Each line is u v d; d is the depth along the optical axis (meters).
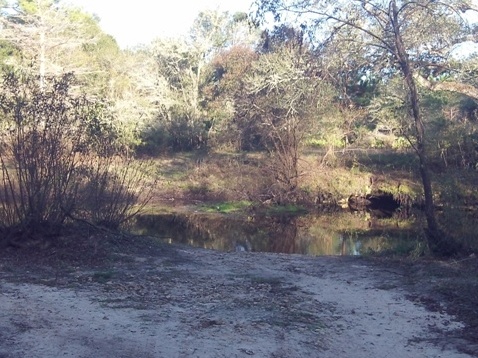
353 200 27.31
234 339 6.21
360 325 7.20
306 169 27.61
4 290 7.60
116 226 11.94
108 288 8.11
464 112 20.16
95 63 39.12
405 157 26.27
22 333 5.95
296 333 6.60
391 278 9.92
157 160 31.44
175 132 35.41
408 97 13.63
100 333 6.14
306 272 10.43
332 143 27.69
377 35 13.05
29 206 10.21
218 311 7.26
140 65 40.81
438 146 15.51
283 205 27.17
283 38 15.17
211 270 10.06
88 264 9.64
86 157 11.51
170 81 41.50
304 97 18.61
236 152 32.56
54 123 10.64
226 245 17.67
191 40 41.59
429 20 12.79
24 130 10.35
